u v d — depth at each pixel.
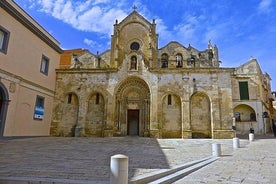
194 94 29.22
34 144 17.91
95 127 30.03
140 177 6.97
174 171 8.77
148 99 30.44
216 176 7.59
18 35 22.08
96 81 30.84
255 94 39.91
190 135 27.64
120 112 30.61
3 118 19.91
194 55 40.00
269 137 28.86
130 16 38.12
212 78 29.14
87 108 30.52
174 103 29.64
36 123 25.53
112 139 23.67
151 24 37.28
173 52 40.16
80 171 8.56
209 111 28.83
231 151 15.32
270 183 6.57
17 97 21.91
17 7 21.75
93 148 16.48
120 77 30.52
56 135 28.88
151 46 35.69
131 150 15.76
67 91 30.70
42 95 26.97
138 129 30.59
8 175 7.77
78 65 40.16
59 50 30.61
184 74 29.61
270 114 49.25
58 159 11.50
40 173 8.13
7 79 20.47
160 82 29.73
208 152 14.86
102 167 9.41
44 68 27.69
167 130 28.77
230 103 28.23
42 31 26.42
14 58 21.47
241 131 39.72
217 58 39.81
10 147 15.88
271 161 10.73
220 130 27.42
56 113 29.62
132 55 31.23
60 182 6.69
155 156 13.00
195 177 7.45
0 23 19.64
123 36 37.66
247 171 8.41
